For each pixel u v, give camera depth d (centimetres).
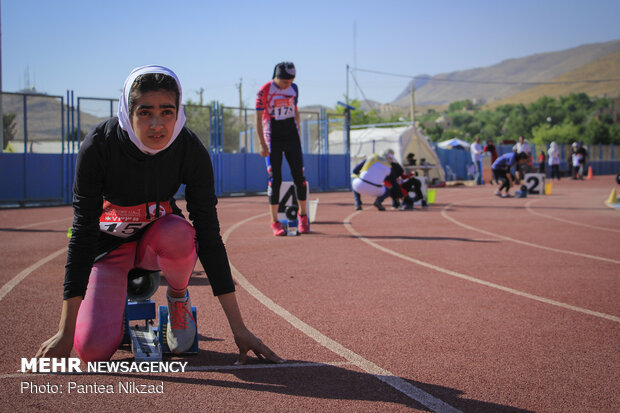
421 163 2630
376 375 271
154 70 236
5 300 419
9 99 1569
